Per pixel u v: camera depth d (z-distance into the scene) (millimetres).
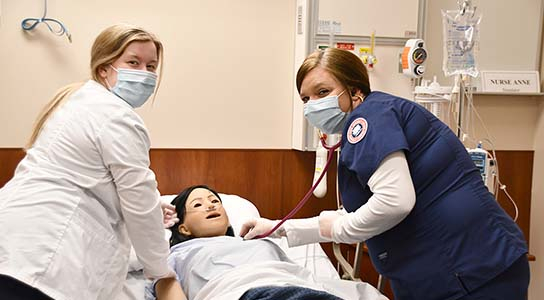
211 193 2068
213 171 2703
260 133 2746
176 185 2670
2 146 2480
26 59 2465
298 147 2682
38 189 1216
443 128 1354
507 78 2900
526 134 3004
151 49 1423
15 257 1111
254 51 2695
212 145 2701
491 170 2162
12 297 1110
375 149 1210
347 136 1302
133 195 1281
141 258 1363
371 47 2625
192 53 2629
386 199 1181
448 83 2828
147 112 2609
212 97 2676
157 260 1366
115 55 1375
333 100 1374
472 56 2201
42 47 2475
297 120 2691
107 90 1378
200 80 2652
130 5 2541
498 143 2986
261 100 2729
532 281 3002
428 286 1308
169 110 2633
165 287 1572
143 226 1306
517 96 2982
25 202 1190
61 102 1361
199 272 1663
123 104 1323
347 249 2828
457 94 2213
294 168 2789
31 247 1135
